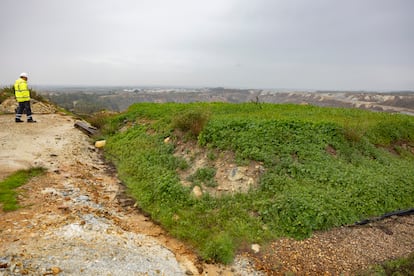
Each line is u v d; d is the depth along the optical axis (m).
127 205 7.65
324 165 8.45
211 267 5.38
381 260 5.67
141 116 14.70
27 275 3.88
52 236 5.03
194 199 7.52
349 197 7.36
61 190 7.26
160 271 4.83
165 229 6.64
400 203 7.75
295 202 6.78
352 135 10.15
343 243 6.14
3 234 4.84
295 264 5.53
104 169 10.19
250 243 6.06
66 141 12.10
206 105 16.72
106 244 5.20
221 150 9.00
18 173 7.69
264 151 8.64
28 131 13.09
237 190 7.66
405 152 11.20
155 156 10.11
